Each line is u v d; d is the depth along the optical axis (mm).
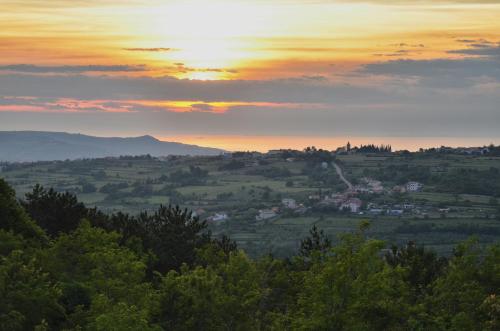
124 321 42312
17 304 42938
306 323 41781
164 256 74062
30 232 63344
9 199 63906
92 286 51469
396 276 44812
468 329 42562
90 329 44344
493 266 47562
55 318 48938
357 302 41219
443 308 46531
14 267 44531
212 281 50094
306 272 51719
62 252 57406
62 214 75000
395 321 42156
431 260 61969
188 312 48781
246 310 49781
